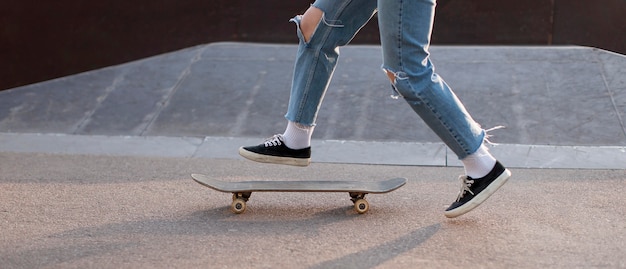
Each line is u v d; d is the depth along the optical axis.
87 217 3.65
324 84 3.60
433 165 4.61
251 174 4.42
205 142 5.09
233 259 3.11
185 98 5.84
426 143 4.98
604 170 4.41
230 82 6.05
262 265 3.05
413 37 3.19
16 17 6.31
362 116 5.44
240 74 6.18
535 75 5.91
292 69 6.22
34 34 6.34
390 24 3.18
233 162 4.69
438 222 3.54
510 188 4.07
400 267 3.02
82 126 5.45
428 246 3.24
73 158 4.78
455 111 3.29
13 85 6.39
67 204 3.86
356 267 3.03
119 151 4.93
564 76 5.87
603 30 6.06
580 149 4.79
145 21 6.43
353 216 3.65
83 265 3.07
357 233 3.41
